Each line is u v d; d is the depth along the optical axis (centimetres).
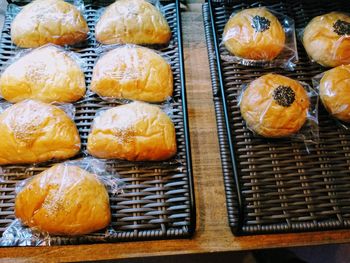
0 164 33
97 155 34
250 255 50
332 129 36
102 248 31
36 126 33
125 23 38
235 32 39
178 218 32
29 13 39
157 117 34
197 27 44
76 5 42
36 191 30
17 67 36
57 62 37
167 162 34
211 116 38
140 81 36
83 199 30
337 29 38
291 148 35
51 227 30
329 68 39
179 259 50
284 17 41
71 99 36
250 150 35
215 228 32
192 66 41
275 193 33
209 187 35
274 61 39
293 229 31
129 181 33
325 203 33
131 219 32
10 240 30
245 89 37
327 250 51
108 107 37
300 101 35
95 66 38
